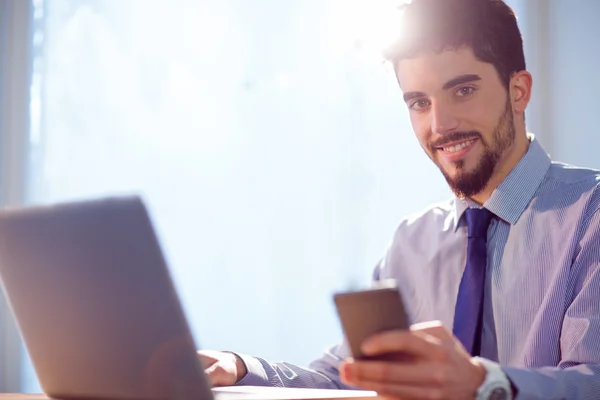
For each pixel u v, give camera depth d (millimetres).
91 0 2961
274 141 2920
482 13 1441
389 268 1766
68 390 1014
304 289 2877
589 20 2824
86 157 2943
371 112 2893
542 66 2857
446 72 1432
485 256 1517
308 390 1188
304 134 2916
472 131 1457
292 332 2867
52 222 960
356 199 2877
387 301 884
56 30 2967
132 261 902
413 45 1445
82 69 2957
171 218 2920
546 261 1462
